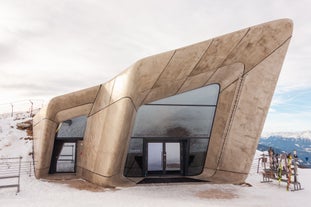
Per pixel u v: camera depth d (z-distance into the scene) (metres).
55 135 16.81
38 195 11.53
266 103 14.52
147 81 12.85
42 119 16.00
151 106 15.18
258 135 14.68
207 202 11.30
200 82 14.77
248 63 14.04
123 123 12.59
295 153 15.10
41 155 15.31
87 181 15.05
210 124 16.22
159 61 12.20
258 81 14.38
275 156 17.17
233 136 15.24
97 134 14.72
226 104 15.28
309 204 11.43
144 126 15.61
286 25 12.59
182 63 12.77
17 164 17.00
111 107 13.39
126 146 14.63
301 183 16.86
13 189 12.45
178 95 15.30
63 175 16.48
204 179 15.96
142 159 15.89
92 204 10.27
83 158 16.19
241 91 14.80
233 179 15.47
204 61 13.13
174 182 15.03
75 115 16.23
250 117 14.76
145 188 13.77
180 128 16.14
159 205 10.49
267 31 12.61
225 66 14.08
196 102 15.58
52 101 14.97
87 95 15.38
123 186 13.92
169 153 16.83
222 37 12.41
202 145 16.52
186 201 11.33
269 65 13.92
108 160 13.17
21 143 19.92
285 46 13.35
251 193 13.52
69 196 11.52
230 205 10.89
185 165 16.36
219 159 15.83
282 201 11.91
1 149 18.81
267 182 16.83
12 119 24.73
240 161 15.10
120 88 12.53
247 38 12.66
